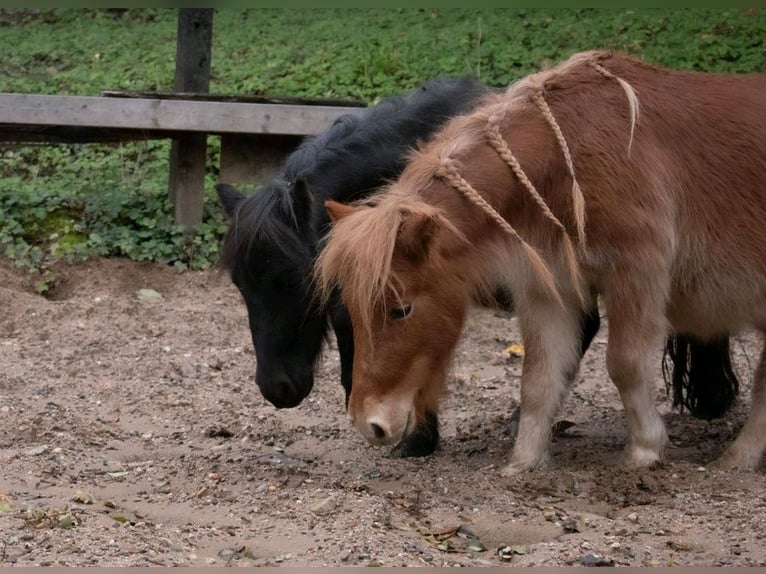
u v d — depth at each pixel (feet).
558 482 15.06
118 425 16.79
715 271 15.38
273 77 27.02
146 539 13.89
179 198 21.86
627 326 15.05
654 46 27.09
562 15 29.58
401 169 16.12
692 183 15.23
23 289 20.75
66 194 22.17
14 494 14.73
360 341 14.24
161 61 28.86
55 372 18.20
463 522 14.39
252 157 21.94
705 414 16.96
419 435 16.01
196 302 20.57
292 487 15.05
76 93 26.99
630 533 14.16
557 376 15.34
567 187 14.89
